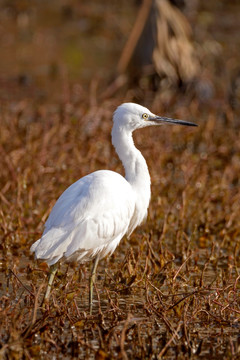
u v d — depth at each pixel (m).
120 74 24.34
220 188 14.55
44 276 10.04
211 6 32.69
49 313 8.06
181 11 24.72
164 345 7.99
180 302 8.88
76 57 27.83
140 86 23.97
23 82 24.47
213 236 12.30
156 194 13.69
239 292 9.62
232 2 33.38
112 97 22.78
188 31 24.62
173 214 12.93
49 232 8.34
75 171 14.54
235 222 12.82
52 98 22.55
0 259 10.76
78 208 8.53
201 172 15.33
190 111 21.92
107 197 8.79
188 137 18.47
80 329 8.24
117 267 10.62
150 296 9.39
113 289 9.63
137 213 9.95
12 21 31.30
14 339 7.49
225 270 10.66
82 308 9.02
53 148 15.79
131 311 8.85
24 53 27.94
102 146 16.44
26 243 11.30
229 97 23.19
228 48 28.23
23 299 9.09
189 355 7.78
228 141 18.41
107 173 9.18
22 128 17.72
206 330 8.44
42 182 13.89
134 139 17.30
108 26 31.27
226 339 8.20
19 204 12.16
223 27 30.39
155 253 11.14
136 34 24.27
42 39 29.53
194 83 24.03
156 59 23.75
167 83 23.97
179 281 9.94
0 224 11.45
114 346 7.91
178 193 13.89
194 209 13.18
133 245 11.74
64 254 8.33
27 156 14.77
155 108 21.14
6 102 21.42
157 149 16.42
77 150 15.37
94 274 9.09
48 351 7.78
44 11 32.53
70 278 9.59
